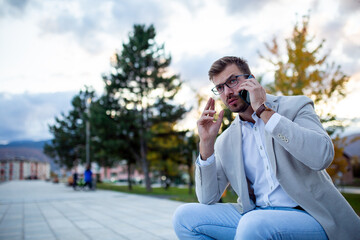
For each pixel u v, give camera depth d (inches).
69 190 909.2
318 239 50.5
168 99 902.4
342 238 51.9
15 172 6648.6
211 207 65.9
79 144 1898.4
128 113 893.8
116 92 899.4
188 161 885.8
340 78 349.1
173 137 897.5
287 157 56.2
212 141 67.4
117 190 902.4
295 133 49.8
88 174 870.4
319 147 48.8
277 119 51.9
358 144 2662.4
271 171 60.8
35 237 189.0
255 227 47.4
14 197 591.8
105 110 889.5
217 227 63.0
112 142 860.0
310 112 56.1
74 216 292.2
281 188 60.1
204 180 67.2
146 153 908.0
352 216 53.8
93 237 184.2
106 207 374.0
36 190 946.7
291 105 57.9
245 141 66.3
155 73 871.1
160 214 295.1
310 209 53.7
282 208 59.6
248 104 61.8
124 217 276.7
